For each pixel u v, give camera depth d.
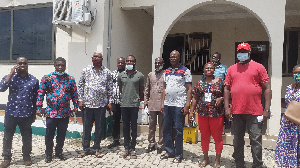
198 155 4.67
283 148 3.53
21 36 6.70
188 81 4.14
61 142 4.31
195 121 5.42
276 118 5.22
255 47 8.13
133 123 4.48
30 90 4.01
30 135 4.07
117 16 6.35
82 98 4.45
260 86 3.65
